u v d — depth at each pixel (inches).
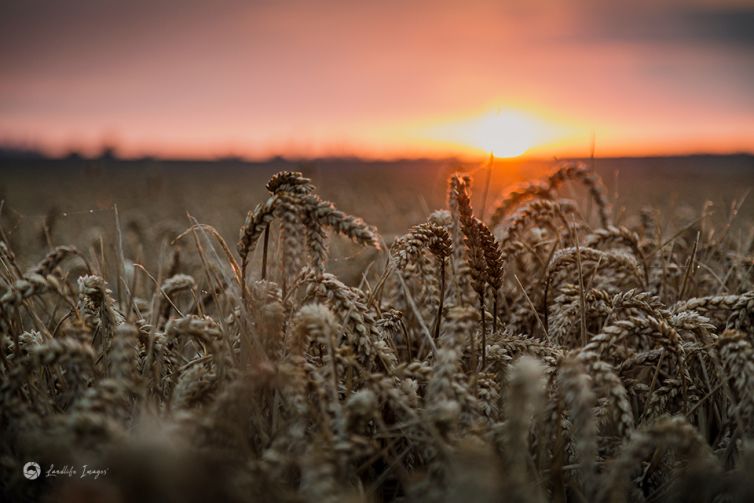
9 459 23.2
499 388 28.6
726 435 28.7
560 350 29.2
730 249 49.2
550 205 38.2
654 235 46.7
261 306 28.6
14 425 23.8
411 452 27.5
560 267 33.9
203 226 31.0
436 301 33.1
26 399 27.5
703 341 29.9
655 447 27.2
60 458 21.0
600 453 27.4
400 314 32.8
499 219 43.1
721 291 38.8
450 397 23.8
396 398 25.3
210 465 20.1
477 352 30.0
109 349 29.9
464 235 29.2
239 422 23.0
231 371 25.8
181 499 18.8
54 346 23.7
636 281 38.7
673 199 57.3
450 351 24.1
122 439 20.6
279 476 23.2
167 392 29.4
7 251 33.7
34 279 26.8
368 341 28.0
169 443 18.9
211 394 25.8
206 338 26.6
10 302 26.3
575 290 31.9
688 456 25.4
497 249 29.0
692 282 40.0
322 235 27.0
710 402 30.5
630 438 24.1
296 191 27.2
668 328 27.3
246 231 28.0
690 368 32.0
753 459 22.2
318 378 25.5
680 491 24.1
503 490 20.2
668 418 23.1
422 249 29.5
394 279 36.2
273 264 34.9
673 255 42.8
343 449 22.7
